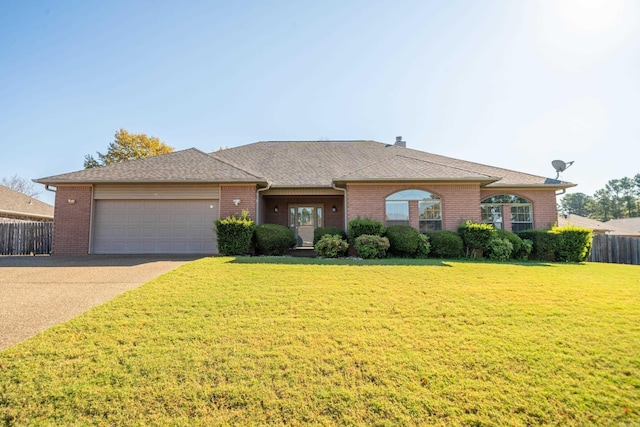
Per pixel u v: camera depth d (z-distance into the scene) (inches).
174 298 219.6
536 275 316.8
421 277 293.7
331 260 389.7
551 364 135.9
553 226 565.3
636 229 1149.1
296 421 103.4
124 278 285.7
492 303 216.7
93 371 127.4
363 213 512.1
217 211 517.7
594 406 110.2
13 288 249.1
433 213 514.3
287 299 220.8
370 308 204.7
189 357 139.3
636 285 283.6
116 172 522.0
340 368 132.5
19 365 130.4
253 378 124.9
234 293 233.1
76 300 217.0
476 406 109.9
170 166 543.5
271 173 605.0
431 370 131.0
